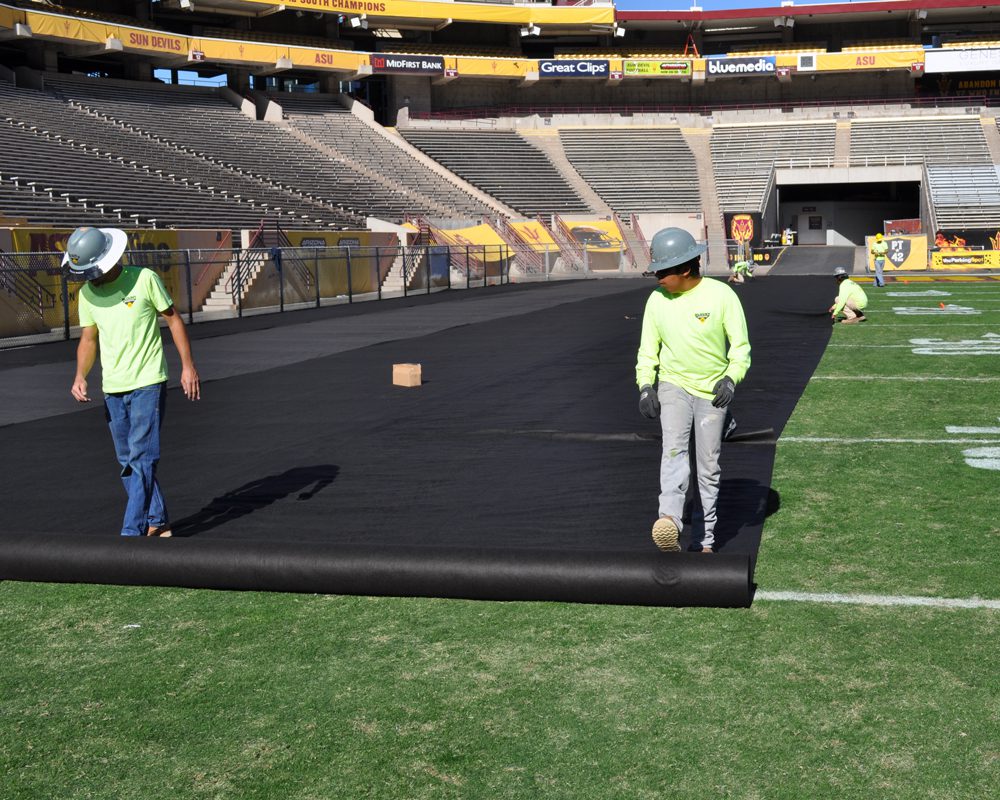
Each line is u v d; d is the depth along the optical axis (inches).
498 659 172.7
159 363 239.8
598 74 2394.2
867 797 128.6
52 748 146.6
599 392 464.8
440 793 131.8
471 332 784.9
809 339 668.7
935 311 882.8
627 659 171.2
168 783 136.3
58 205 1198.9
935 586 201.6
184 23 2170.3
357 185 1886.1
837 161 2292.1
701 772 135.3
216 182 1584.6
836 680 161.2
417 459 329.7
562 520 252.8
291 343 732.7
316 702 158.9
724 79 2556.6
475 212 1966.0
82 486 303.0
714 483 213.9
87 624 194.1
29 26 1653.5
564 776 135.2
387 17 2249.0
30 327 863.7
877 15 2503.7
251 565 206.7
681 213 2188.7
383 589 203.0
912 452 324.5
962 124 2346.2
